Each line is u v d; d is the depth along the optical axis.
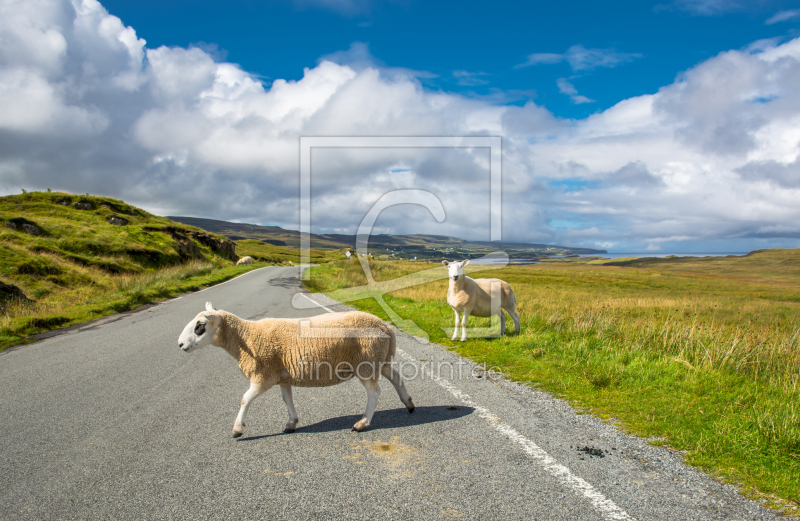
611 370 5.95
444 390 5.49
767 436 3.79
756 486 3.12
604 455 3.61
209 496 3.04
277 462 3.57
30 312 11.55
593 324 9.02
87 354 7.71
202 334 4.12
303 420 4.56
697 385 5.34
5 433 4.21
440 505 2.89
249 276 31.56
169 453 3.75
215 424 4.44
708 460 3.49
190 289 21.25
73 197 45.78
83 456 3.70
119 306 13.95
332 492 3.08
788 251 194.50
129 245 29.84
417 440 3.97
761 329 8.73
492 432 4.12
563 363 6.49
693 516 2.76
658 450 3.70
